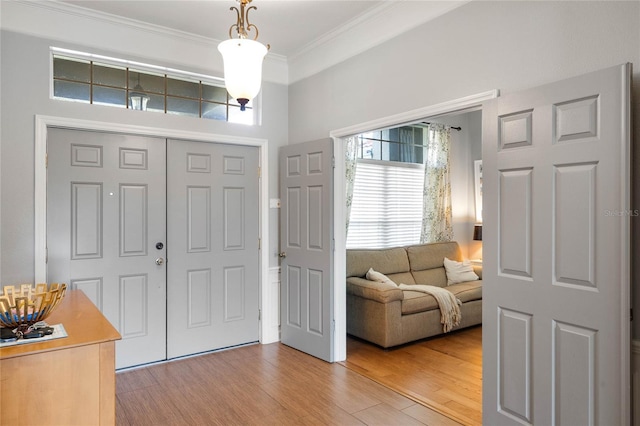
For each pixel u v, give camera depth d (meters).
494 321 2.24
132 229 3.33
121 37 3.23
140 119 3.33
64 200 3.06
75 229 3.10
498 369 2.23
